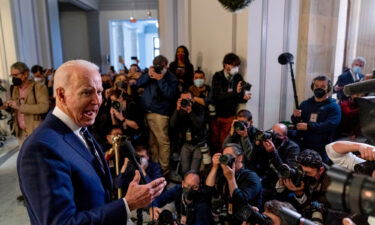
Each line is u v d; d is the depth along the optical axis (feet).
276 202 4.84
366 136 1.81
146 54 40.24
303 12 10.67
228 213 6.04
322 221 4.78
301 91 11.07
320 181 5.50
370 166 3.45
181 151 9.57
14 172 11.18
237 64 8.87
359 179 1.32
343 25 14.84
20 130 9.53
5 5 14.69
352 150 3.95
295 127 8.68
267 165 7.37
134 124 9.34
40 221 2.74
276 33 10.03
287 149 7.59
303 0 10.59
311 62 11.08
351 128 10.03
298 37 10.84
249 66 9.57
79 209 3.08
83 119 3.28
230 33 9.79
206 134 9.39
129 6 29.86
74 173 3.04
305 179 5.52
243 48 9.52
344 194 1.31
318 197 5.51
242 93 8.74
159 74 9.28
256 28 9.50
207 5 10.40
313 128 8.17
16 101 9.23
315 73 11.39
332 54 12.21
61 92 3.20
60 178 2.82
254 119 9.95
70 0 25.12
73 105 3.17
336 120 8.13
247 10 9.18
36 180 2.75
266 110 10.29
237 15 9.48
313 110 8.44
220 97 8.98
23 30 16.12
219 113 9.32
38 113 8.80
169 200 7.40
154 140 10.18
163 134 9.77
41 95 8.84
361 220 3.28
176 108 9.27
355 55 15.89
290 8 10.21
